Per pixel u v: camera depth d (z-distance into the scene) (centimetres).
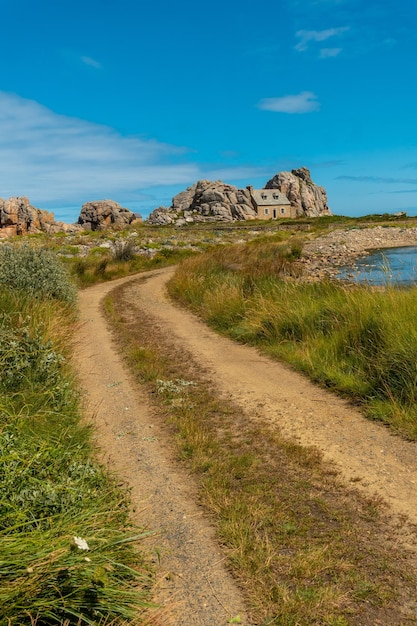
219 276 1661
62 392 590
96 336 1088
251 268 1695
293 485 447
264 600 304
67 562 269
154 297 1738
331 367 762
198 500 422
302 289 1158
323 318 938
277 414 627
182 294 1666
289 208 10788
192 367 851
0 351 598
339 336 824
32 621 238
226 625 286
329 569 331
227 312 1203
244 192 10681
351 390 681
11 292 995
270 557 341
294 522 387
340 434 561
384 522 388
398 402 607
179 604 302
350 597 306
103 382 764
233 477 463
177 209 11244
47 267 1257
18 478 335
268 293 1190
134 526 356
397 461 490
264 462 494
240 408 652
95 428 566
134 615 279
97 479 410
